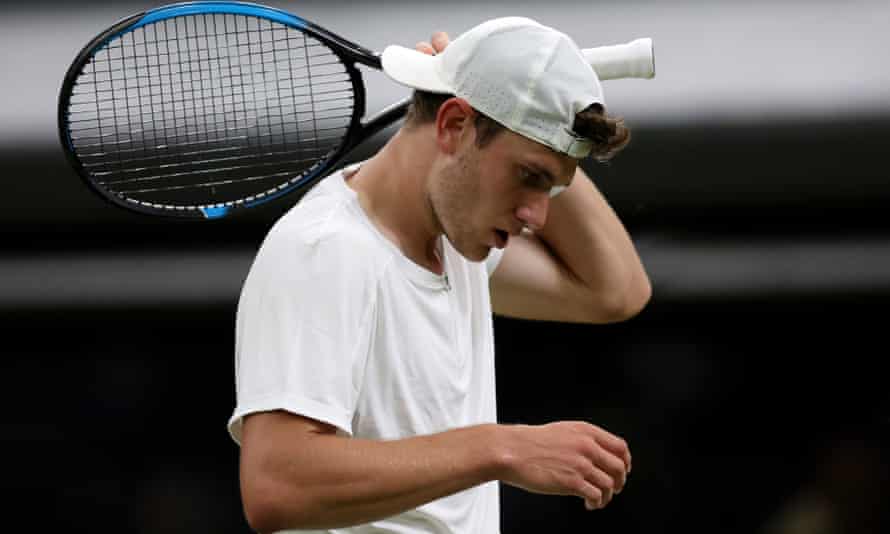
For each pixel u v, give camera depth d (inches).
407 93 586.2
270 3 611.5
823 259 661.3
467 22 618.2
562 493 309.6
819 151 622.5
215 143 528.1
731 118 621.3
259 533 313.6
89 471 728.3
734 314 711.1
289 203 616.4
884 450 702.5
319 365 309.9
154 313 660.1
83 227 639.8
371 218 330.3
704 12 631.2
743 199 634.2
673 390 729.0
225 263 655.1
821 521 691.4
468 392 347.9
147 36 528.1
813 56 623.5
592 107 310.8
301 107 540.7
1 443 727.7
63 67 616.4
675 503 721.6
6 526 722.8
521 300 400.8
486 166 314.8
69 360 722.2
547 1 623.5
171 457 735.1
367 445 308.2
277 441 308.0
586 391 735.7
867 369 715.4
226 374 735.1
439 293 336.5
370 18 615.8
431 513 337.1
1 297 650.8
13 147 611.8
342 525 310.7
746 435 727.1
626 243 402.3
